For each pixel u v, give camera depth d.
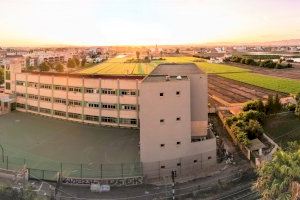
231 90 159.25
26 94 109.69
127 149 74.88
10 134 87.44
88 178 57.94
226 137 82.50
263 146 71.00
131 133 86.81
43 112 105.81
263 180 38.47
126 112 91.12
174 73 72.44
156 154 61.84
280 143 76.38
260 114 89.06
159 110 61.50
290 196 34.94
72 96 98.19
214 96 143.38
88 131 89.44
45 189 54.19
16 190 42.97
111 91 92.06
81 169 60.53
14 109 112.88
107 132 88.12
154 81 62.31
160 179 59.94
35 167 64.62
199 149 64.06
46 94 104.12
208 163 64.88
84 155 71.62
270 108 96.12
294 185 35.03
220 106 117.44
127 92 90.44
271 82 181.88
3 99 111.81
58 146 77.69
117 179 57.88
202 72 72.12
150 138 61.59
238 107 113.31
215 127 91.25
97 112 94.56
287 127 86.25
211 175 60.41
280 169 36.81
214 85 176.62
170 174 61.88
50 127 93.88
